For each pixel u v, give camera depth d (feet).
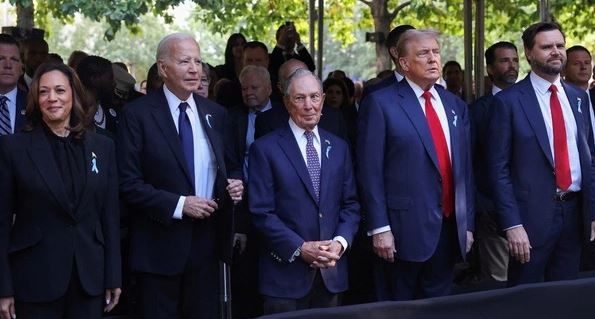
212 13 62.64
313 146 19.79
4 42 20.47
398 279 20.31
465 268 28.99
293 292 19.29
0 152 16.84
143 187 18.79
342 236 19.52
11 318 16.87
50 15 63.46
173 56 19.08
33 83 16.93
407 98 19.95
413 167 19.71
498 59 25.64
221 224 19.30
